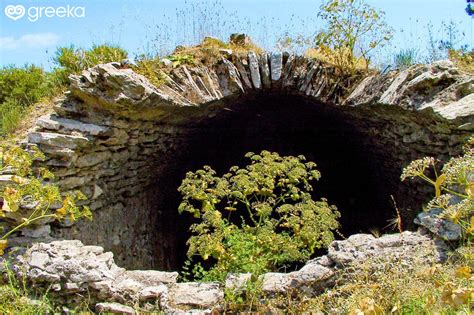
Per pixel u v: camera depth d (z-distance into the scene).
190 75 6.00
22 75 7.46
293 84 6.46
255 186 4.56
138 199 6.90
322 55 6.53
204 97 5.98
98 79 4.93
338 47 6.40
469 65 5.21
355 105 5.93
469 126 4.03
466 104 4.18
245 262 4.27
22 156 3.79
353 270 3.80
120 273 4.27
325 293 3.78
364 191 9.38
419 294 3.04
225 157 9.69
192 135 7.53
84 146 4.89
